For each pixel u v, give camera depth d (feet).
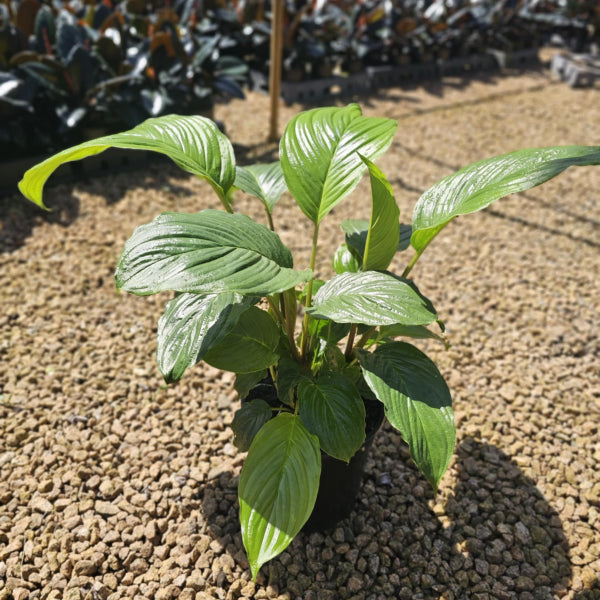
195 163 2.62
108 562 3.02
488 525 3.28
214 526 3.20
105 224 5.82
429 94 10.51
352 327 2.96
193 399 3.98
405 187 7.02
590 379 4.30
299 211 6.41
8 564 3.00
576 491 3.47
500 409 4.00
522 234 6.24
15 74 6.32
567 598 2.96
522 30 12.81
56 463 3.50
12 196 6.18
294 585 2.95
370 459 3.63
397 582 3.01
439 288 5.25
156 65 7.00
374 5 10.87
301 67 9.39
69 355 4.24
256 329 2.72
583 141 8.66
